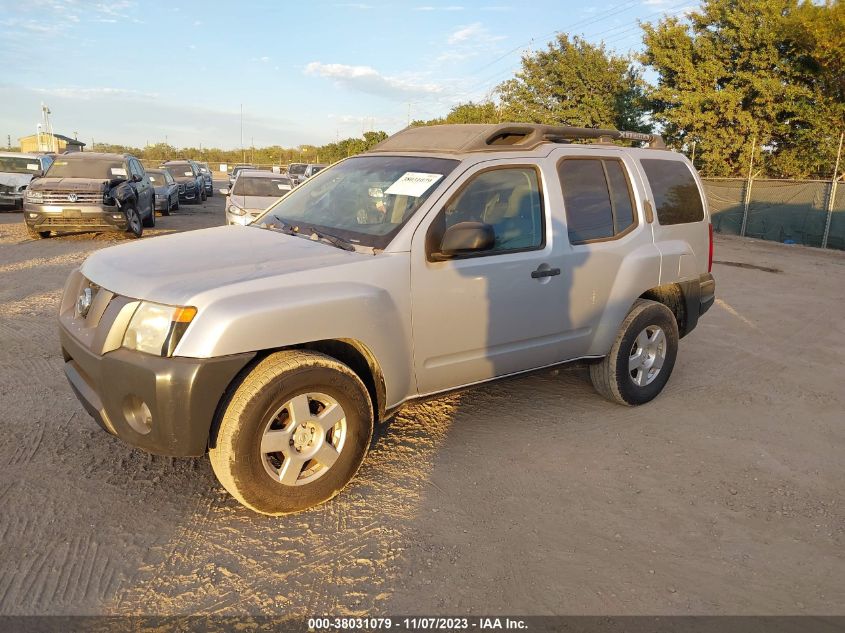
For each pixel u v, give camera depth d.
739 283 10.95
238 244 3.64
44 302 7.33
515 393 5.09
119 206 12.65
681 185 5.20
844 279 11.81
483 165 3.88
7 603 2.54
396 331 3.43
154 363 2.83
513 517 3.35
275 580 2.77
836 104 20.45
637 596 2.79
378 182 4.00
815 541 3.28
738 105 22.69
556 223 4.16
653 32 24.12
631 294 4.61
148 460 3.73
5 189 18.38
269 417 3.01
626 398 4.80
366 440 3.41
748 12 22.03
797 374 6.02
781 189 18.02
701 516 3.46
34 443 3.86
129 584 2.70
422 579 2.83
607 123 27.83
